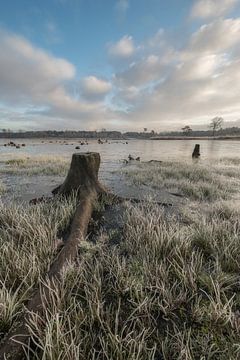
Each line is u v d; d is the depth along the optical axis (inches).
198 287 107.5
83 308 92.3
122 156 1007.6
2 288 96.4
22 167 517.7
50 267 115.7
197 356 73.9
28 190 302.0
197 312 88.7
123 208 225.8
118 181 385.1
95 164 243.9
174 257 128.3
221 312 85.7
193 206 242.1
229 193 298.8
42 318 81.6
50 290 88.0
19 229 154.9
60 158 679.7
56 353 68.7
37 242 135.6
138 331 82.2
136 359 66.9
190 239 147.2
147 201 254.4
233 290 105.7
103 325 84.4
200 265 118.5
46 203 225.0
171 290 98.0
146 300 91.4
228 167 556.4
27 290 94.9
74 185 236.2
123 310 93.4
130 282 104.6
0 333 80.8
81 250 136.1
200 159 776.3
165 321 88.5
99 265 117.3
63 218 174.9
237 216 203.6
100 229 175.9
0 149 1417.3
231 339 78.2
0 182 339.6
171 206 240.8
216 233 155.9
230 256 125.3
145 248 136.3
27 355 65.6
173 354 73.7
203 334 81.9
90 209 201.5
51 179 382.3
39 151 1266.0
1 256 121.1
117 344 72.0
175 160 740.0
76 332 75.7
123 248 142.1
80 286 105.3
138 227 159.8
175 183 351.6
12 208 199.8
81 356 70.3
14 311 88.2
